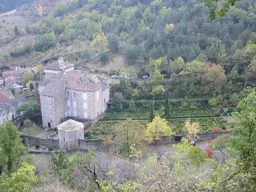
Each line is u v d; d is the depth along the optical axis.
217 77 85.19
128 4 156.00
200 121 75.44
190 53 97.38
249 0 112.94
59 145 68.44
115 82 97.81
